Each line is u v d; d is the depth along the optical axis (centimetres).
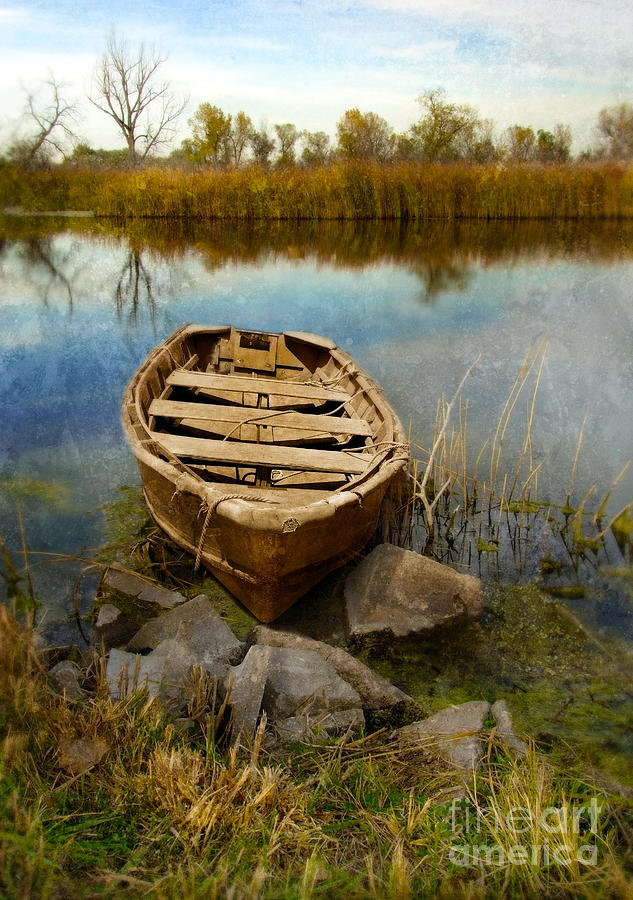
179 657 290
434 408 711
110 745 239
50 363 795
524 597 417
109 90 3050
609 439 641
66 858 201
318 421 501
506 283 1291
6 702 245
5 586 390
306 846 218
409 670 346
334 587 405
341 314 1081
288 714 282
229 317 1048
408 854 220
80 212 2052
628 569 451
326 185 2080
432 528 487
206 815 216
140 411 466
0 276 1260
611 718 315
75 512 481
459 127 2095
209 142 2755
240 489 416
